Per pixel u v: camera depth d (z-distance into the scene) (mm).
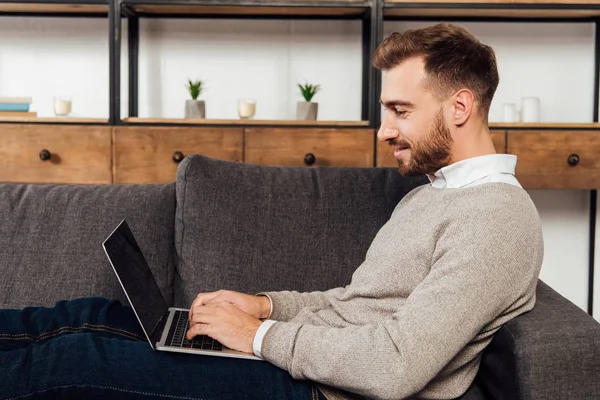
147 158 2527
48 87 2896
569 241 2986
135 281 1300
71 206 1658
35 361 1097
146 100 2898
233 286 1574
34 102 2902
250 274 1583
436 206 1243
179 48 2879
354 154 2531
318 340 1109
